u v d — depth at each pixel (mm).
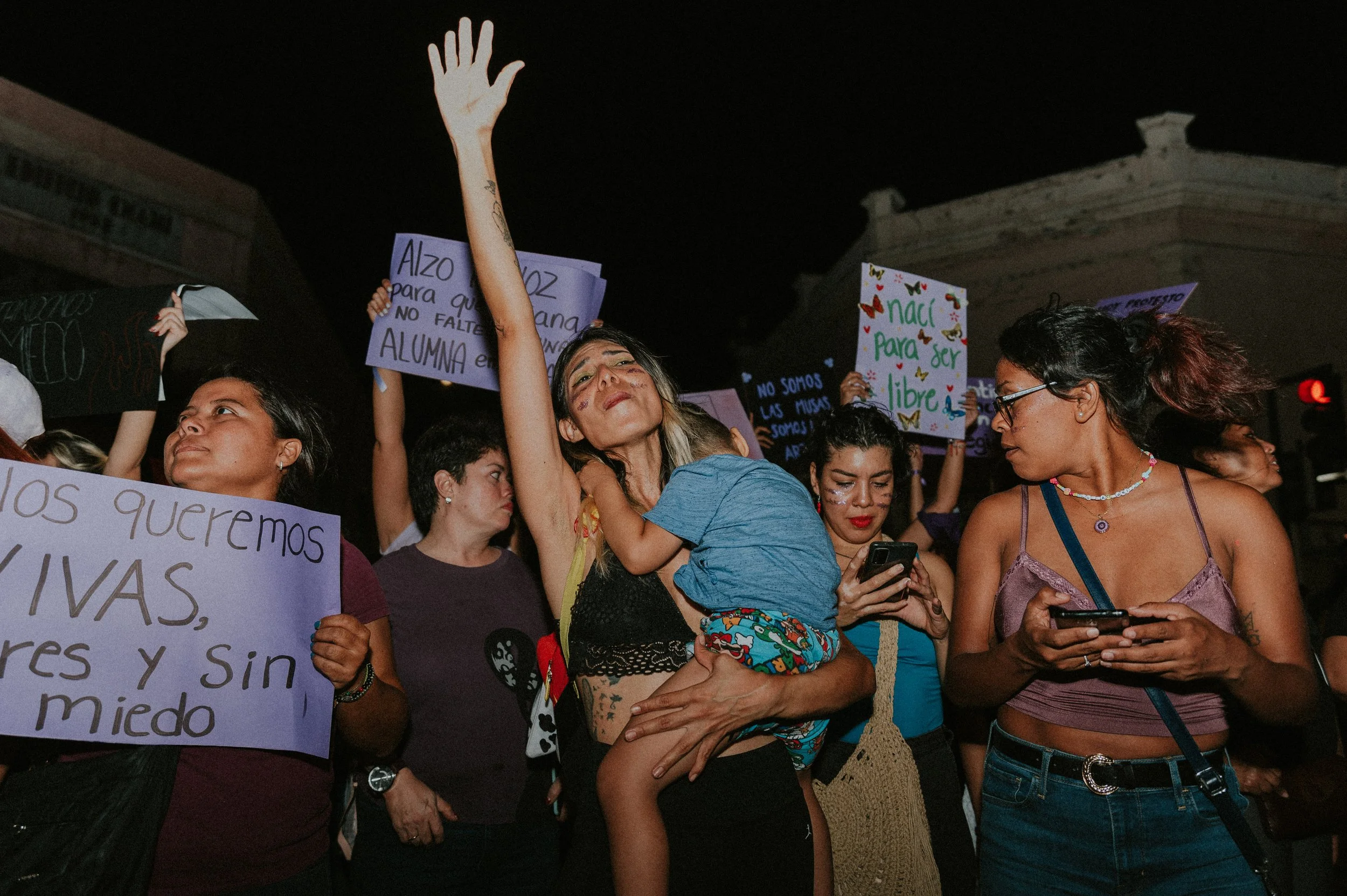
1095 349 2316
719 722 1878
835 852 2926
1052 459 2355
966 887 3082
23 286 10102
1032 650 2084
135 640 1949
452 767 3016
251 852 2068
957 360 4719
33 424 2582
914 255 14672
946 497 4559
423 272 3947
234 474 2279
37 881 1852
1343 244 13273
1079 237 13641
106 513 1980
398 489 3838
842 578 2742
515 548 3973
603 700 2088
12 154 10195
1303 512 8320
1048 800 2299
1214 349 2428
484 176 2307
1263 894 2158
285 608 2143
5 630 1844
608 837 1955
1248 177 13289
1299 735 2734
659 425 2348
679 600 2109
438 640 3109
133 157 11156
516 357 2213
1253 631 2182
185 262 11398
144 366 2768
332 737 2779
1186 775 2213
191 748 2051
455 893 2980
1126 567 2289
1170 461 2928
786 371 5160
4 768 2002
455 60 2375
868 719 3045
